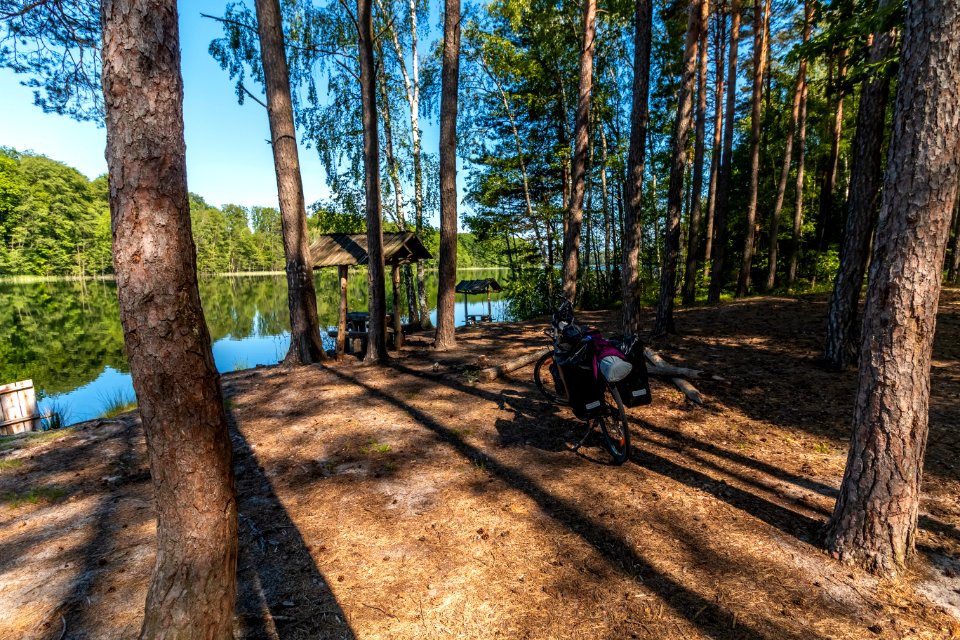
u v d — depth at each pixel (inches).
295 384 308.5
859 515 106.4
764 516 128.8
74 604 105.0
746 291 648.4
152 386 73.0
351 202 645.3
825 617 92.4
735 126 967.0
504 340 441.1
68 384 466.3
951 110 91.3
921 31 93.7
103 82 70.7
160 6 71.2
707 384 250.7
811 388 232.2
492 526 131.0
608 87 759.1
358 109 621.3
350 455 187.0
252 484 164.9
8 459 196.9
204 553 78.2
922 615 91.6
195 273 77.8
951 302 414.3
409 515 139.1
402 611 99.3
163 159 71.2
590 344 171.9
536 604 99.9
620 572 108.7
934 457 156.7
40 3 217.0
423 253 477.7
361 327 484.1
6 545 131.6
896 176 98.0
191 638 77.0
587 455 176.6
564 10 661.3
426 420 224.1
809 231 902.4
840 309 257.1
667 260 381.1
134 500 157.5
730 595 99.5
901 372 99.1
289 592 106.6
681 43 622.8
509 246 893.8
